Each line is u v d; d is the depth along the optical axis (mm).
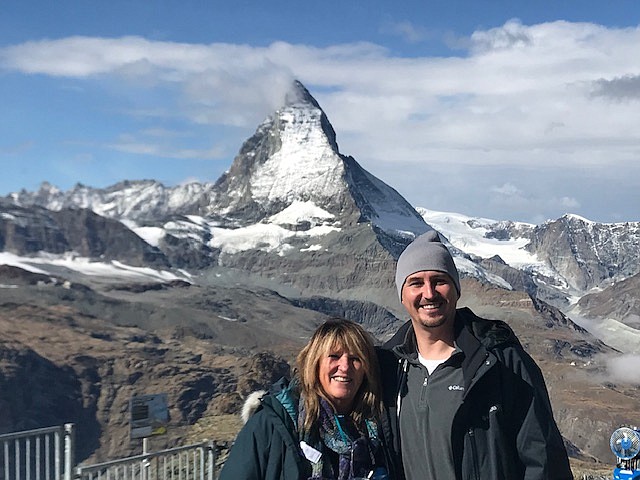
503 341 5582
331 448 5492
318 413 5488
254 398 5910
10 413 151250
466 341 5605
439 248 5777
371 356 5652
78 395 164500
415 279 5715
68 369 175875
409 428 5586
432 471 5441
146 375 178250
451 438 5414
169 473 14008
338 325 5633
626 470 8070
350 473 5445
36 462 12078
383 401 5723
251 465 5398
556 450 5488
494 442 5422
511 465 5480
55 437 12328
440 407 5488
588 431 190875
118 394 168250
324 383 5562
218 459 15430
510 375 5520
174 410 103562
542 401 5562
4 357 171875
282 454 5414
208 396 166625
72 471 12219
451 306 5699
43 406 158250
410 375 5730
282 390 5641
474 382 5410
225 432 23641
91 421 154750
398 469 5629
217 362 196000
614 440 8180
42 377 169625
